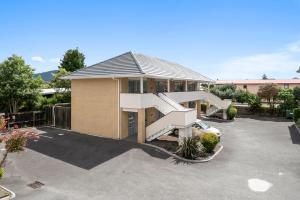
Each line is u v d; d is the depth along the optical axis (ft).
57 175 43.70
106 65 75.10
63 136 71.31
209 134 59.11
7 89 82.38
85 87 75.25
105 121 71.41
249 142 71.05
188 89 112.16
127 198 35.86
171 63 111.45
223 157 56.29
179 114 60.85
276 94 125.70
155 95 70.90
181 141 61.67
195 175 45.09
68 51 168.55
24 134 39.42
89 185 39.91
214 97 115.44
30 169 46.24
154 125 64.95
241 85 215.92
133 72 64.95
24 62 89.15
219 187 40.24
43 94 114.83
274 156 57.36
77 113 77.71
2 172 39.11
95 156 53.98
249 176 45.06
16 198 35.01
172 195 37.11
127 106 66.49
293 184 41.78
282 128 93.61
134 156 54.34
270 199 36.45
